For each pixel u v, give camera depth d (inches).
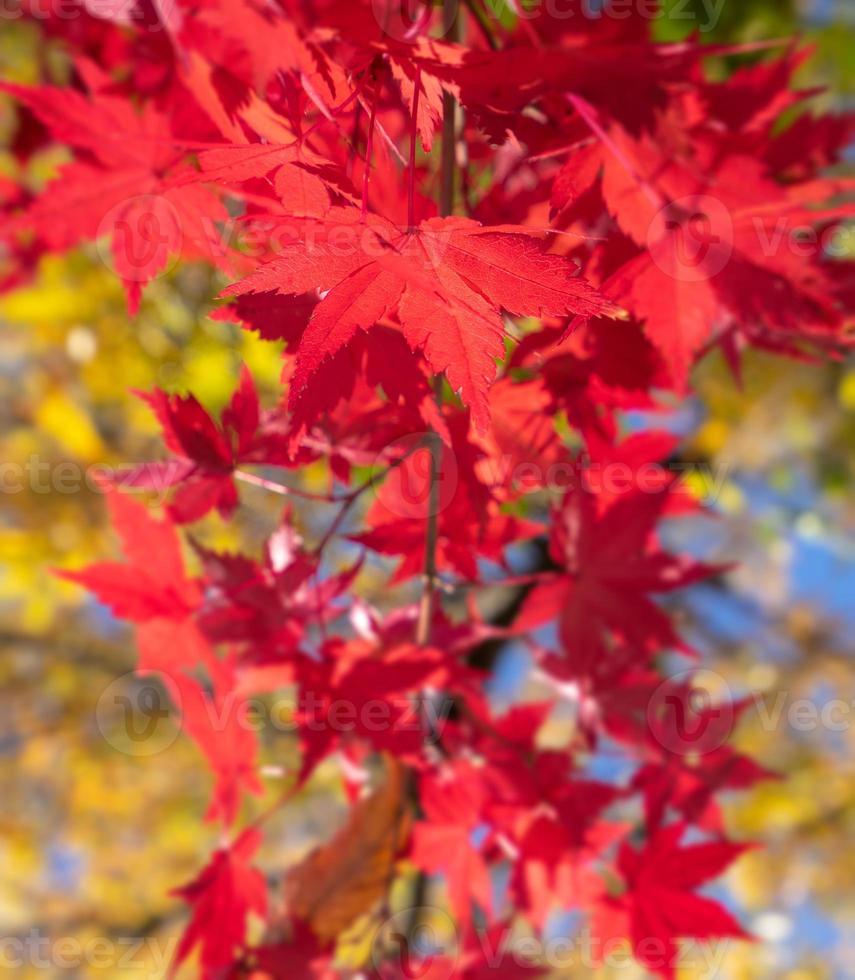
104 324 32.0
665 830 19.7
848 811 59.4
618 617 19.1
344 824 19.3
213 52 15.6
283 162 14.8
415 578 18.1
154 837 60.9
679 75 16.1
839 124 18.0
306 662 18.5
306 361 14.2
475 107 15.7
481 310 14.4
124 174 18.2
